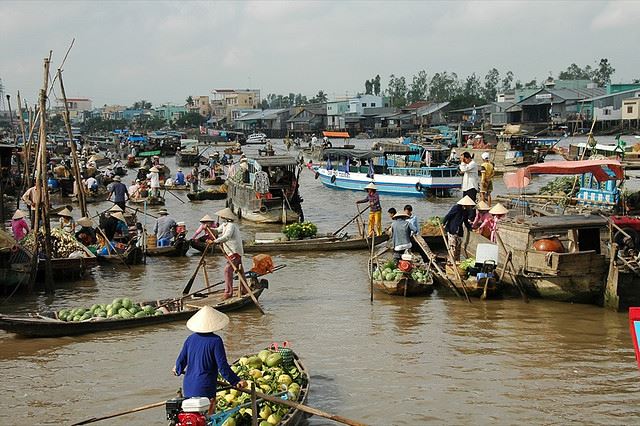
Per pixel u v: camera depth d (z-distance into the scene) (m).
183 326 14.39
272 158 30.33
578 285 15.31
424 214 32.47
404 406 10.36
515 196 25.41
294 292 17.48
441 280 17.16
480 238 18.17
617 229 15.30
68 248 19.31
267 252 22.75
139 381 11.44
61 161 55.84
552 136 85.62
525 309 15.49
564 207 20.77
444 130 87.69
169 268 20.64
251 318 15.09
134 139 88.94
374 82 177.75
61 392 10.99
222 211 15.61
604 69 157.25
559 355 12.46
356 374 11.67
